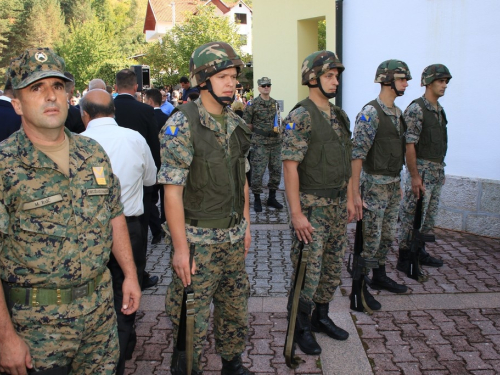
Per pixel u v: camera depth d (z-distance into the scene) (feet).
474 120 19.11
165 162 8.05
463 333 11.84
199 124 8.23
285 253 18.24
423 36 20.06
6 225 6.12
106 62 118.73
